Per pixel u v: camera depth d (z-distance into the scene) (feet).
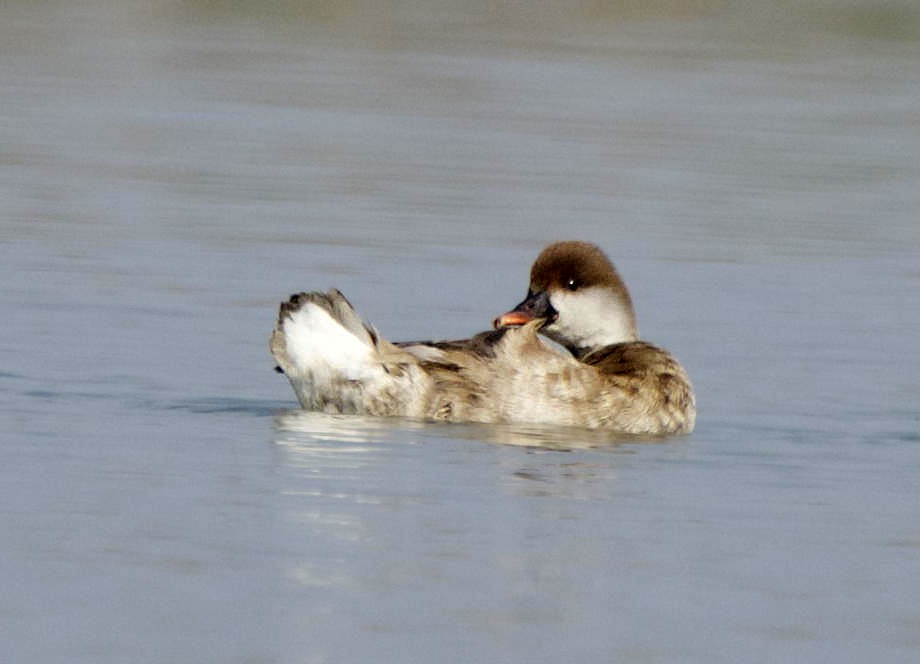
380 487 35.81
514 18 134.00
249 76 106.83
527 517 34.35
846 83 110.83
